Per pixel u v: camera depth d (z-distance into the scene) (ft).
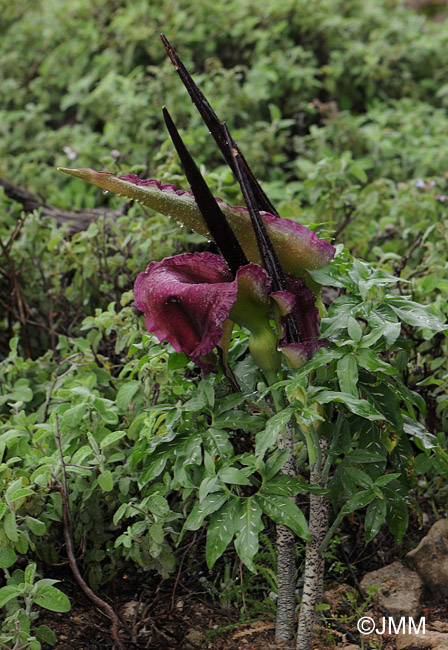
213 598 8.20
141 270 11.24
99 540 8.14
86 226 13.57
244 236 6.88
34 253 11.93
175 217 6.75
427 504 9.73
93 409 8.24
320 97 20.11
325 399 6.51
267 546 8.32
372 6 22.61
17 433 7.98
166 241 11.46
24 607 7.54
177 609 8.17
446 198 13.64
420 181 13.53
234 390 7.25
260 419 7.19
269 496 6.70
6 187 13.83
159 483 7.74
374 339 6.71
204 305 6.31
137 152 16.63
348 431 7.36
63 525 8.02
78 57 20.59
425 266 10.92
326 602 8.09
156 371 8.25
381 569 8.57
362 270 7.17
